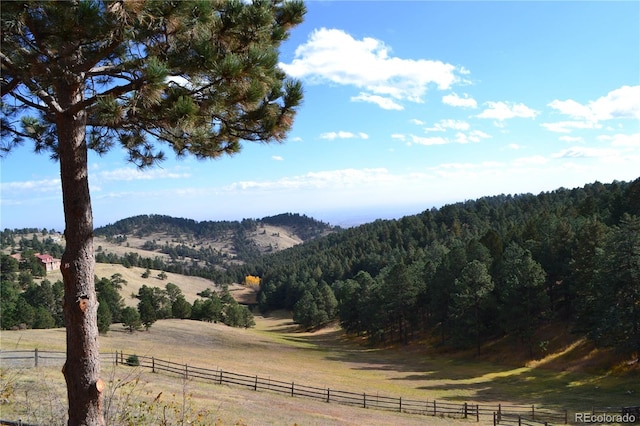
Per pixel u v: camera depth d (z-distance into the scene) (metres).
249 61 5.57
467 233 110.81
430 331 62.62
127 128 6.74
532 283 43.38
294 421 17.73
